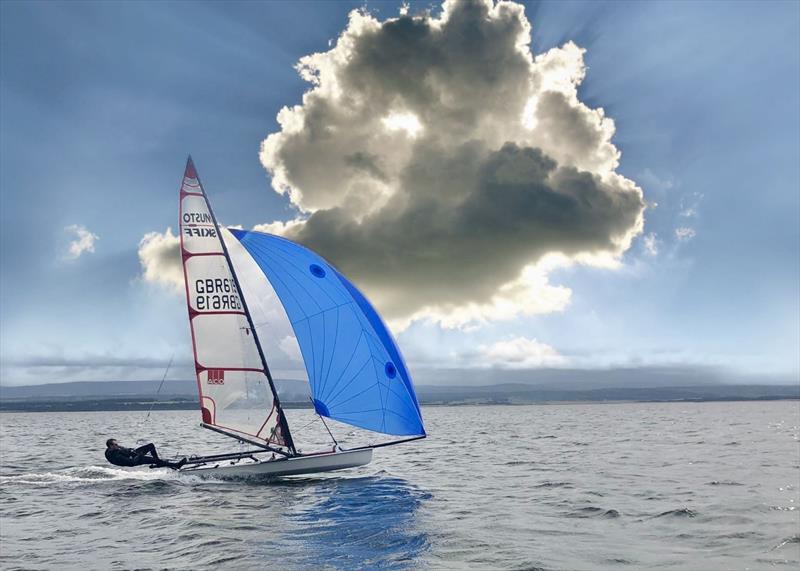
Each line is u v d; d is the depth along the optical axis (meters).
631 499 18.59
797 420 89.31
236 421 21.02
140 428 77.19
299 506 17.41
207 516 16.08
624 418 105.75
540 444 42.72
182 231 21.06
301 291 21.38
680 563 11.66
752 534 13.91
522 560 11.86
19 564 11.93
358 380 20.91
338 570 11.24
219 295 21.19
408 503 17.91
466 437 52.34
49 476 23.91
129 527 15.09
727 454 33.41
